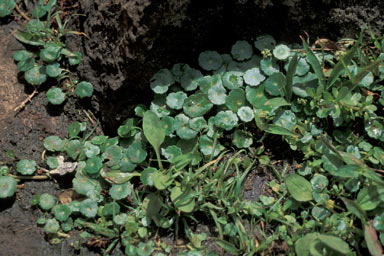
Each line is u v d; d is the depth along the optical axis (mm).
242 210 620
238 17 653
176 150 635
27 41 719
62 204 637
